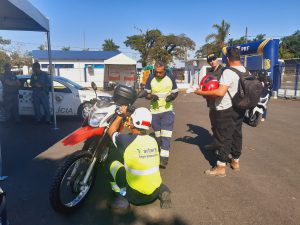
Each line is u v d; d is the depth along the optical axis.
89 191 4.08
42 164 5.69
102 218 3.76
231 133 4.98
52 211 3.91
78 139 3.72
